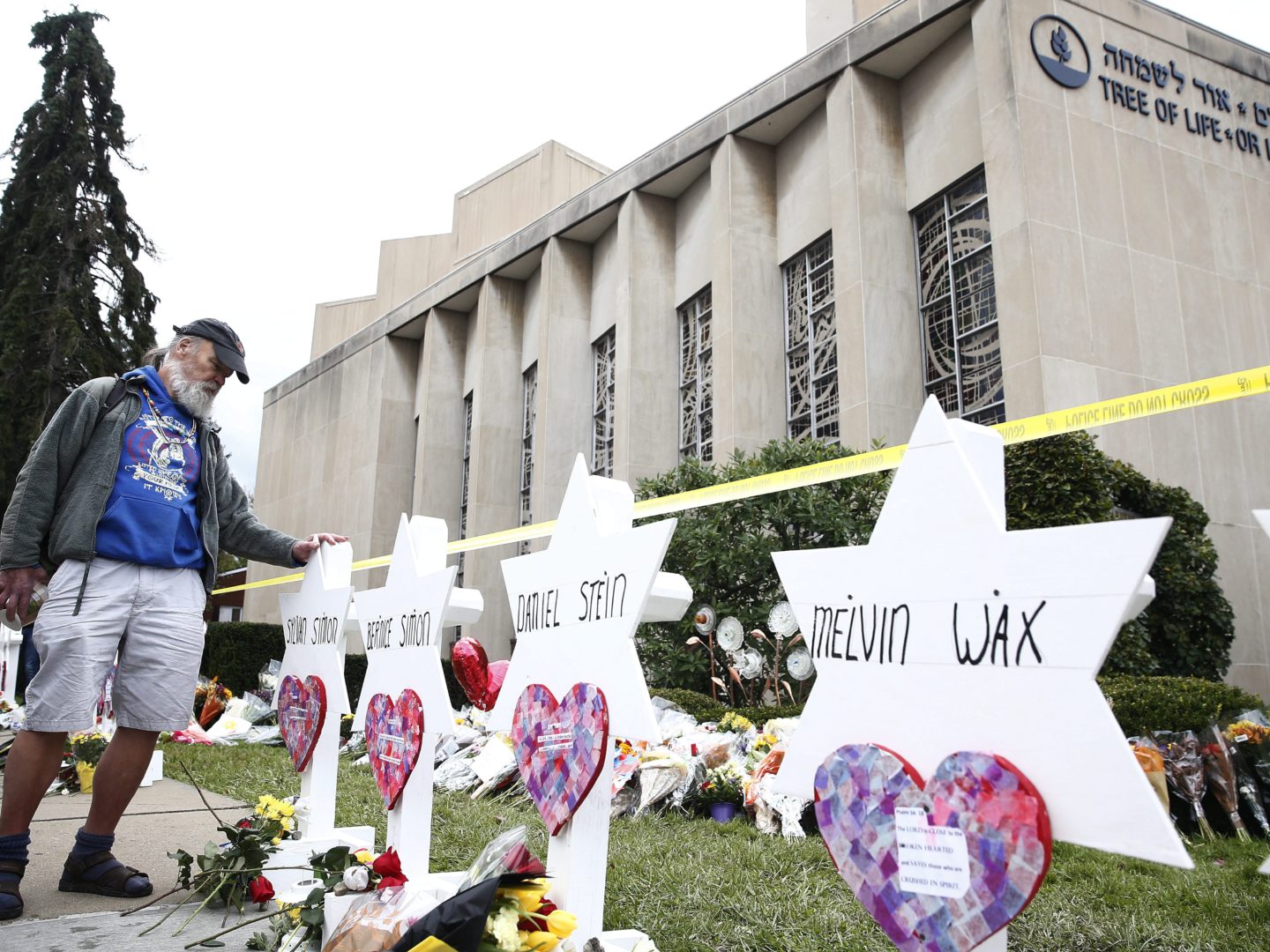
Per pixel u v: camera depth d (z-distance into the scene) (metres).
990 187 11.52
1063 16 11.91
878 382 12.56
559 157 26.73
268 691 14.05
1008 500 9.27
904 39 13.12
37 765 3.03
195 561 3.45
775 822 5.18
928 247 13.12
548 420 19.91
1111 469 9.52
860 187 13.27
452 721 2.79
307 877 3.25
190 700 3.36
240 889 3.09
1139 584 1.38
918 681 1.66
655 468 17.17
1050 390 10.41
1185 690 5.96
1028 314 10.70
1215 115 12.75
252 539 3.83
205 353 3.50
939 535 1.66
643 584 2.26
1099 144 11.65
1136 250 11.45
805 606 1.90
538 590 2.69
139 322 22.03
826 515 10.44
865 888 1.68
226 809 5.02
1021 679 1.50
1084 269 11.04
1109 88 11.96
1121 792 1.35
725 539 10.84
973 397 12.00
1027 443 9.28
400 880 2.62
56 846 3.96
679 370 17.91
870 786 1.70
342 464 27.12
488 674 3.90
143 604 3.28
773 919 3.15
